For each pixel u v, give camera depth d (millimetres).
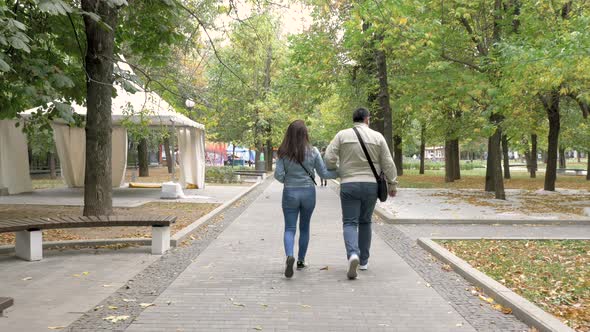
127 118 14047
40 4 6191
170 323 4227
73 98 11273
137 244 8055
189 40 11547
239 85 30922
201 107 12500
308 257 7141
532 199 16625
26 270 6258
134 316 4410
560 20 14812
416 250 7754
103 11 9703
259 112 34969
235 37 12016
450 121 23781
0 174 17891
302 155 5938
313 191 6070
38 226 6832
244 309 4637
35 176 34000
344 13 17703
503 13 15469
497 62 13914
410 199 16453
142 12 10758
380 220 11617
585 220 10789
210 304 4793
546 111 20000
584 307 4664
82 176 21984
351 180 5812
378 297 5062
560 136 30812
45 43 10844
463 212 12484
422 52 14625
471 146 56344
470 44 17047
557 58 10820
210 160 56656
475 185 24359
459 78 15320
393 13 11586
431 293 5219
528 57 11516
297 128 6027
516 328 4148
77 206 14094
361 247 6207
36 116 12008
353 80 21375
